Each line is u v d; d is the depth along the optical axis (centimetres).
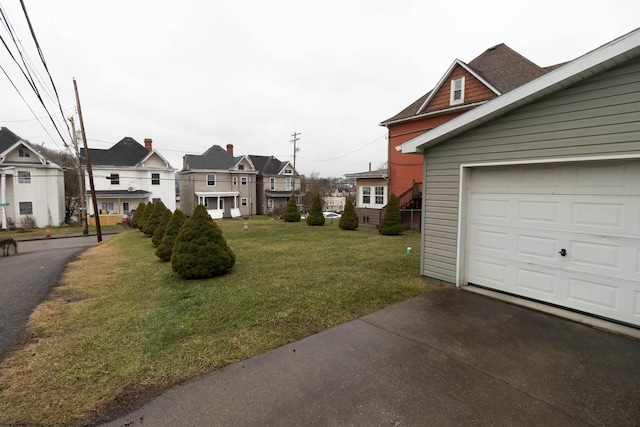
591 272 395
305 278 598
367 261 757
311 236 1291
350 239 1183
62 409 232
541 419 219
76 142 2069
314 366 289
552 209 428
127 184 2895
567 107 390
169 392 252
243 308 441
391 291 514
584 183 396
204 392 251
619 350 316
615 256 374
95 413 227
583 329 363
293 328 375
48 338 356
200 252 604
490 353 312
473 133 496
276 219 2709
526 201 455
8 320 414
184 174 3434
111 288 573
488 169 498
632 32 319
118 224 2702
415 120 1647
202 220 630
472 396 244
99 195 2680
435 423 214
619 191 368
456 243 532
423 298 480
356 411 227
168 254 803
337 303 458
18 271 757
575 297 411
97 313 437
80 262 869
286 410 228
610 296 380
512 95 421
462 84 1461
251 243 1085
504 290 488
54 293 546
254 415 223
